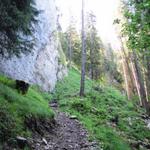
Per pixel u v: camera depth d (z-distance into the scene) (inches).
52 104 939.3
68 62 1999.3
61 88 1320.1
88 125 663.8
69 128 596.4
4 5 470.6
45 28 1338.6
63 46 2421.3
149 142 721.0
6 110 414.6
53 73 1331.2
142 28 413.7
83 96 1129.4
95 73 2036.2
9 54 560.1
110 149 490.9
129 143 596.7
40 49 1220.5
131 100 1628.9
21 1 525.7
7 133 367.9
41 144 423.5
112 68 2337.6
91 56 1968.5
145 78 1444.4
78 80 1643.7
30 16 553.6
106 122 786.8
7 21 471.5
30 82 1029.2
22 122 433.7
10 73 855.1
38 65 1154.0
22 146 370.9
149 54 458.3
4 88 509.0
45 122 524.4
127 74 1732.3
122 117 957.2
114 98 1342.3
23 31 533.3
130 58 1566.2
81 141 503.8
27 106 504.1
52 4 1536.7
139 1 406.6
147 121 1010.7
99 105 1058.1
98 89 1446.9
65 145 459.2
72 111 832.3
